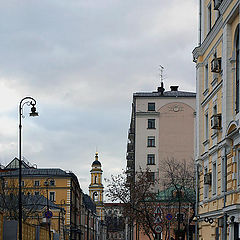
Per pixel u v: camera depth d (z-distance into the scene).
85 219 151.00
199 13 36.62
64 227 98.38
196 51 35.88
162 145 86.88
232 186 26.88
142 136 87.38
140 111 88.00
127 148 104.50
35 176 104.19
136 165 86.25
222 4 28.31
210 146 32.91
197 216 35.97
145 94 90.12
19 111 39.00
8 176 87.94
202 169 35.06
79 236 126.12
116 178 68.44
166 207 61.34
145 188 67.00
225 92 27.97
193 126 87.25
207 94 34.12
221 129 29.77
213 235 31.25
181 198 59.41
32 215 77.00
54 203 100.69
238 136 26.09
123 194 67.00
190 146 86.75
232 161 27.03
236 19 27.03
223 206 28.69
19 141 38.91
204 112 35.00
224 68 28.30
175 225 63.25
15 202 66.75
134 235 83.62
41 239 54.06
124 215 66.69
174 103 87.88
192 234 47.59
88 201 172.12
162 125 87.56
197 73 36.09
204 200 33.88
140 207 63.38
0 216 37.78
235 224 26.36
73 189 111.88
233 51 27.56
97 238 188.88
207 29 34.84
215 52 31.78
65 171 108.25
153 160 86.44
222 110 28.77
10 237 39.53
